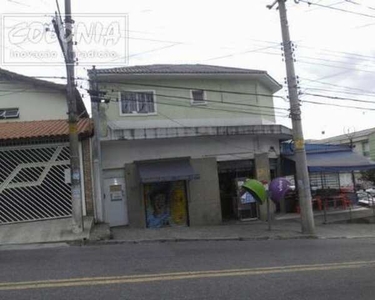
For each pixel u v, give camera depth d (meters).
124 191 20.75
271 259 10.55
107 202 20.52
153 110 22.09
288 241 15.59
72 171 15.33
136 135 20.36
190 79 22.80
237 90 23.58
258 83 24.14
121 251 11.95
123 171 20.84
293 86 18.77
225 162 22.52
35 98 23.03
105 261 10.16
